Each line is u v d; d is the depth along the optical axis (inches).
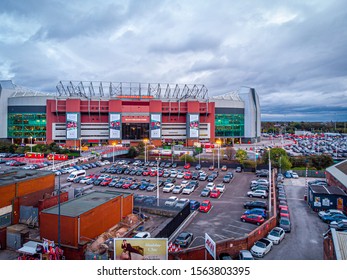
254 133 6043.3
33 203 1249.4
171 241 1023.6
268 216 1299.2
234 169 2677.2
